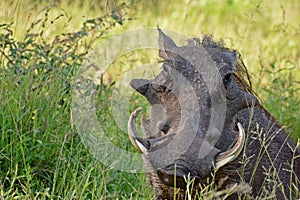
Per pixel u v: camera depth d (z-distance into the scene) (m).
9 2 23.97
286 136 17.59
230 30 32.25
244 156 14.96
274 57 29.11
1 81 19.14
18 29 24.38
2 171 18.00
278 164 16.34
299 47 30.72
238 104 14.91
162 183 14.88
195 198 14.80
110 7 23.70
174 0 33.91
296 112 23.09
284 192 16.22
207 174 13.93
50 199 16.58
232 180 15.36
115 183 18.45
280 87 24.33
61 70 20.05
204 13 33.66
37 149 18.31
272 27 32.56
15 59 20.20
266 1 34.38
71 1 26.98
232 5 33.94
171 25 31.72
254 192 15.80
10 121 18.45
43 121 18.78
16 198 16.28
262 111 17.06
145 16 31.86
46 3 26.11
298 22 33.56
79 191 16.92
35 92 19.11
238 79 15.90
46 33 25.28
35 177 17.94
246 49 28.88
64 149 18.52
